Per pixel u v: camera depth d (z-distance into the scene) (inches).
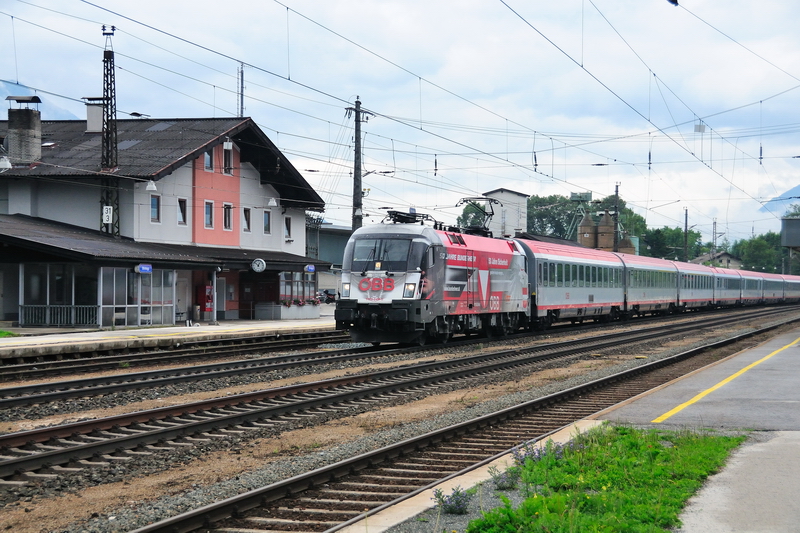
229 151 1755.7
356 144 1317.7
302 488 327.9
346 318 990.4
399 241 986.7
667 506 267.9
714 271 2581.2
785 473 319.6
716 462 336.8
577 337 1301.7
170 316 1425.9
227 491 331.6
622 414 487.5
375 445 428.5
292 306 1840.6
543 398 559.5
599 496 279.7
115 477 361.1
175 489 344.5
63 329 1253.1
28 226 1357.0
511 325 1280.8
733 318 1948.8
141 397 598.2
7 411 525.0
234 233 1768.0
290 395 599.8
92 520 296.0
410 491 330.0
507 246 1246.3
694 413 486.9
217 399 538.6
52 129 1835.6
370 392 617.0
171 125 1745.8
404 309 957.8
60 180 1485.0
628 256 1876.2
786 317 2069.4
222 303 1752.0
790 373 701.3
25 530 288.7
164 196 1560.0
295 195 1945.1
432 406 586.2
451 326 1070.4
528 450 361.1
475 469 353.7
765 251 6181.1
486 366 803.4
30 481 347.3
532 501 264.2
